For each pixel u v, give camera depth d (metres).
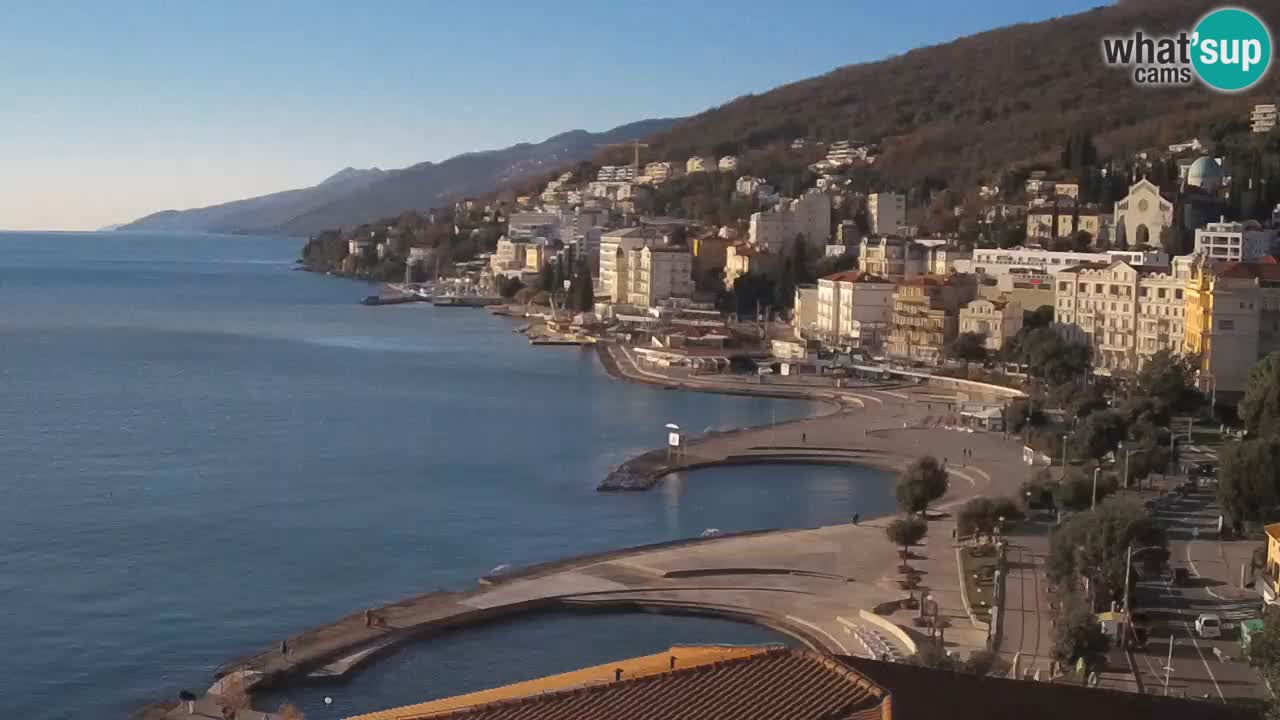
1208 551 166.38
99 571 170.50
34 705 126.56
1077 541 145.62
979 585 153.38
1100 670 119.31
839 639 137.25
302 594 162.00
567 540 189.12
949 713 62.09
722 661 63.12
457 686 129.00
